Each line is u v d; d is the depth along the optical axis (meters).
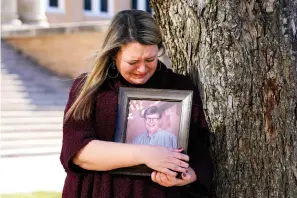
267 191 2.78
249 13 2.69
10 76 16.77
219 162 2.83
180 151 2.54
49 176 9.85
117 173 2.57
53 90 16.64
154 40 2.49
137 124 2.62
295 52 2.73
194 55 2.86
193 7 2.78
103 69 2.59
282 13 2.71
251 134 2.76
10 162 11.23
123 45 2.50
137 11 2.57
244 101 2.74
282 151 2.76
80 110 2.58
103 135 2.63
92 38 18.06
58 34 18.45
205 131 2.71
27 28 18.77
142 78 2.57
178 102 2.62
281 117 2.74
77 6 25.38
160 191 2.58
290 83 2.73
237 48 2.72
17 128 13.64
